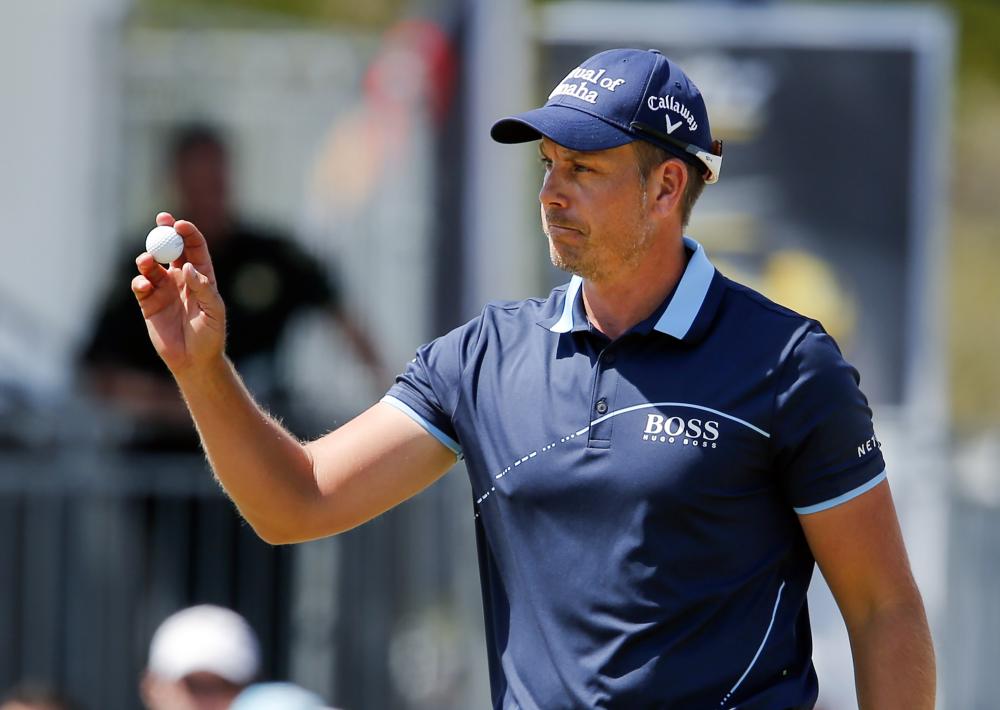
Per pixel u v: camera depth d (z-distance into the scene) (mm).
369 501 10961
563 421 10422
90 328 24719
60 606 22969
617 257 10438
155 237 10195
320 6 46625
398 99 28094
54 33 27938
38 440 23281
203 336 10273
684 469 10133
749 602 10289
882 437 25250
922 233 28109
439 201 27641
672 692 10109
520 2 26625
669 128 10438
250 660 18734
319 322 26344
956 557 24516
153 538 23156
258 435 10570
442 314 27484
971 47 53594
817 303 28031
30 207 27578
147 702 21438
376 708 23344
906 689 10445
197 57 29406
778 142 28047
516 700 10461
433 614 23547
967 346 65062
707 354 10352
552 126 10273
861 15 28109
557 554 10367
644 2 29141
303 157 29547
